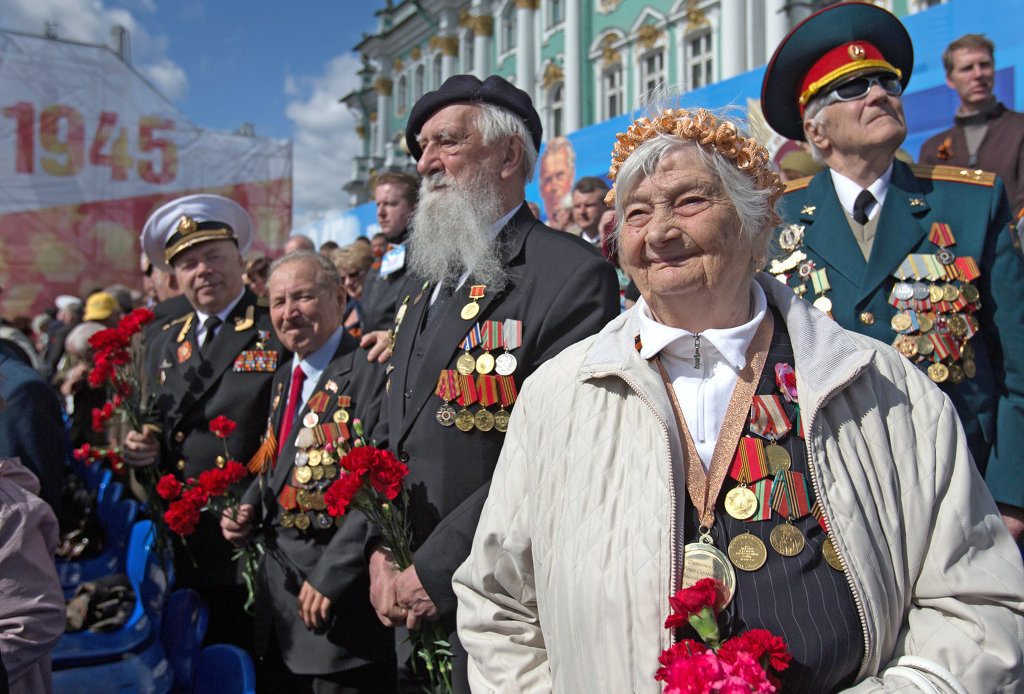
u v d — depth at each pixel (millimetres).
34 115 15531
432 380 2080
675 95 1498
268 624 2719
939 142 4188
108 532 3998
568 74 17609
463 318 2078
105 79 16078
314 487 2617
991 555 1243
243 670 2074
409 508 2100
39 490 2205
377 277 4832
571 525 1315
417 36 26578
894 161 2195
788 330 1387
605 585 1237
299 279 2891
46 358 8539
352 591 2490
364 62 30828
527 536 1453
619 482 1305
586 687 1245
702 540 1237
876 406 1299
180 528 2748
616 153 1405
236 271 3668
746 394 1322
